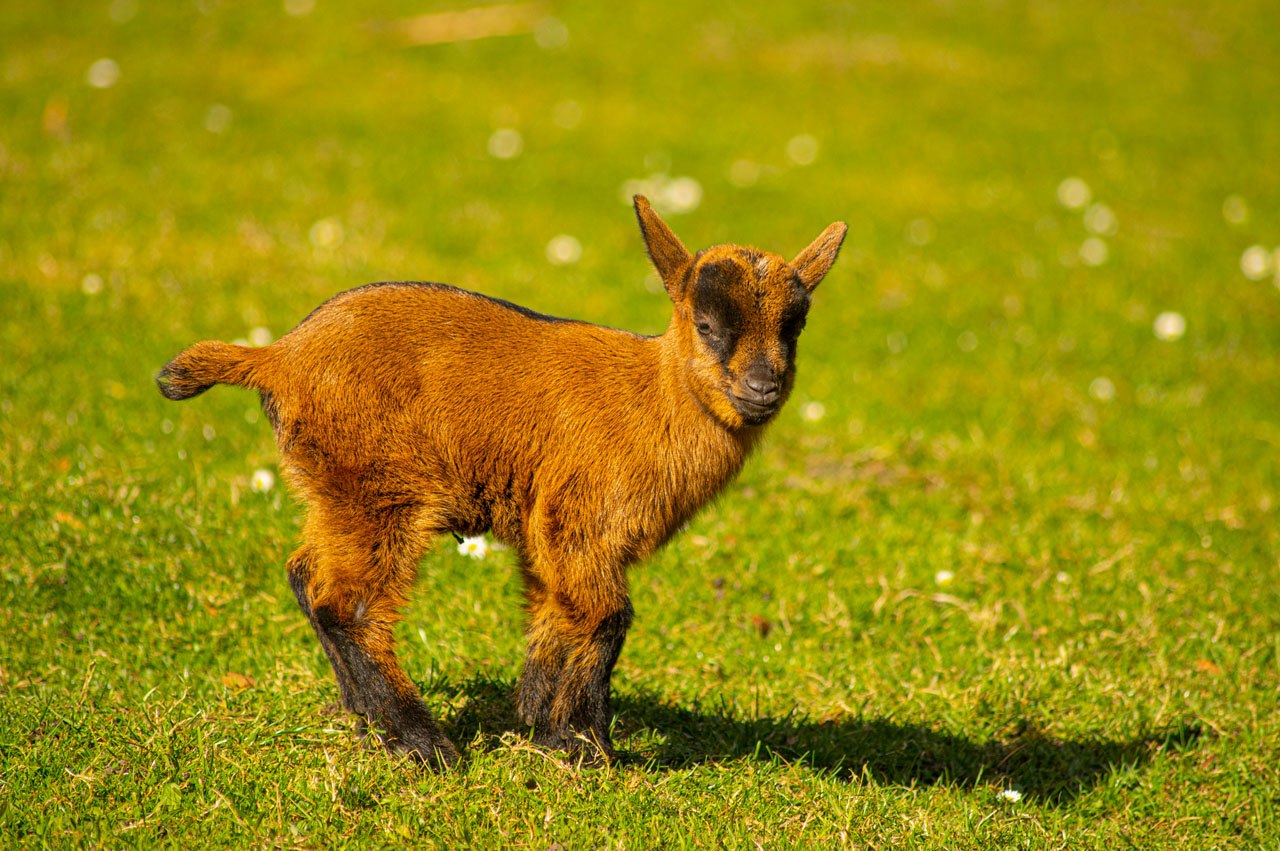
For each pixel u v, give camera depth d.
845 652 24.80
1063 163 59.88
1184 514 31.52
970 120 63.94
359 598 18.22
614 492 18.77
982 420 36.03
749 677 23.83
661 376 19.17
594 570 18.84
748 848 17.22
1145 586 27.58
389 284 19.33
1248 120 67.81
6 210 40.66
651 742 20.53
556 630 19.09
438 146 52.97
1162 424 36.91
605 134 56.94
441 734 18.61
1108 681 24.25
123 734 18.39
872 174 55.75
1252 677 24.89
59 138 48.03
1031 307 44.41
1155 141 63.84
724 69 66.69
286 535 25.66
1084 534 29.86
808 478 31.84
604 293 41.00
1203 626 26.42
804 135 59.56
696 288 18.48
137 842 15.94
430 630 23.59
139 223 41.06
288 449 18.52
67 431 28.39
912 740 22.39
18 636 21.92
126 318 34.44
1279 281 48.88
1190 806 21.16
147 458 27.84
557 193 49.75
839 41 72.50
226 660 22.17
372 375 18.28
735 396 18.20
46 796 16.69
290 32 65.31
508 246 44.00
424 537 18.66
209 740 18.28
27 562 23.64
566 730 19.05
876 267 46.22
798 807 18.70
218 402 31.20
